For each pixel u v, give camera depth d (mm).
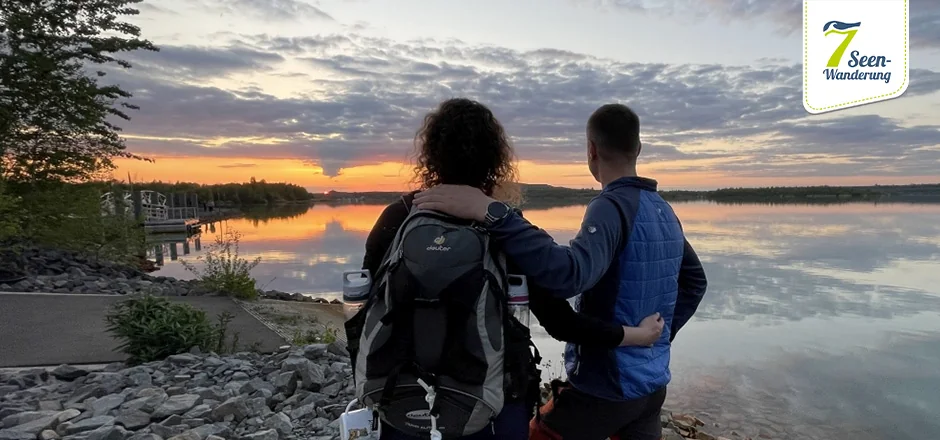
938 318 10648
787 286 14852
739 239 29875
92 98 13336
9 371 5004
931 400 6461
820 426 5773
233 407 4062
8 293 8289
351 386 4723
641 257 2062
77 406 4156
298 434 3939
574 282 1762
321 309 10742
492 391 1603
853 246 25797
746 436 5594
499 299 1652
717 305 12188
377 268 1900
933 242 27281
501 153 1882
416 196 1840
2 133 12508
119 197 14938
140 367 4949
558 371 6605
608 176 2225
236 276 10250
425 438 1658
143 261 18391
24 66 12344
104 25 13289
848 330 9828
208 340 5863
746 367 7715
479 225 1762
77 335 6199
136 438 3570
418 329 1605
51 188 13297
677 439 5191
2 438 3541
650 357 2191
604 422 2213
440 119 1843
